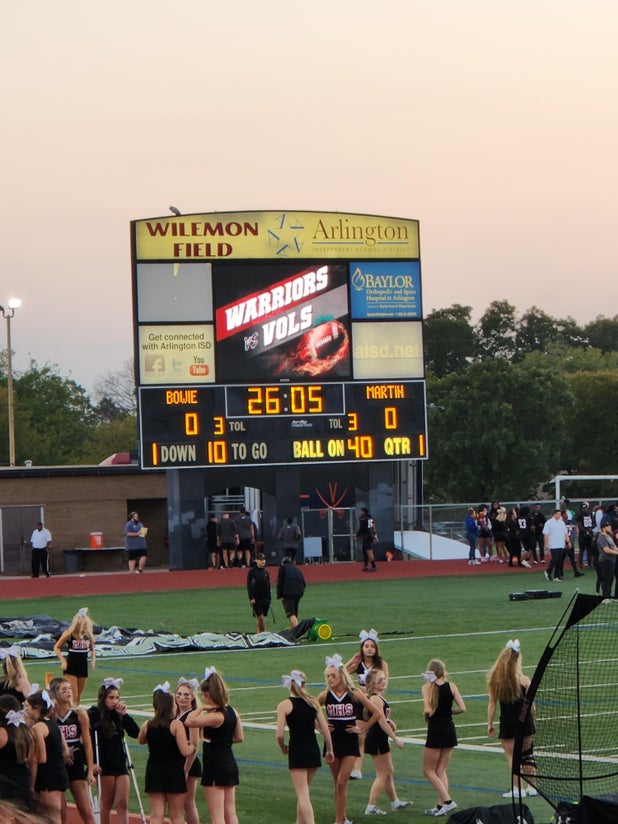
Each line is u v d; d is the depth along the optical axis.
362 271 56.72
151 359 54.72
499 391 103.25
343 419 56.44
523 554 58.28
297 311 56.00
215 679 16.12
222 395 55.38
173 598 49.12
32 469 69.00
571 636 13.93
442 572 55.91
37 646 36.22
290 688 16.89
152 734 15.86
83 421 158.38
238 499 71.94
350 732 17.09
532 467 102.38
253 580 37.88
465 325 137.12
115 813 18.31
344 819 17.20
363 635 20.23
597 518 54.50
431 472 103.88
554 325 149.38
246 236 55.66
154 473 70.75
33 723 15.40
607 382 111.31
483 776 19.89
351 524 60.94
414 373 57.06
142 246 54.62
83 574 62.47
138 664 33.09
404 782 19.75
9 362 86.38
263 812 17.95
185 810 16.86
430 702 17.84
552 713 14.97
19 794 5.64
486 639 35.94
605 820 13.22
